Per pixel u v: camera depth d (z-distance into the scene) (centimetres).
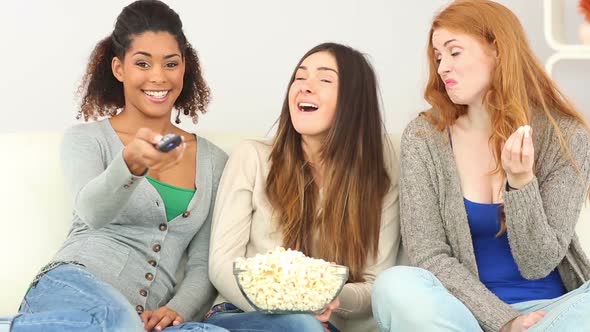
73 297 198
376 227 234
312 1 366
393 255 236
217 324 217
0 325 200
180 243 232
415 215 228
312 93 234
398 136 249
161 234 228
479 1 230
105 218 203
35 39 361
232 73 367
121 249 222
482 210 225
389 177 240
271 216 233
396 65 368
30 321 190
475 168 230
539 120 231
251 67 367
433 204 230
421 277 210
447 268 220
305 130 234
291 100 236
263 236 233
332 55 237
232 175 237
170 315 218
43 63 362
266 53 367
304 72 236
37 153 240
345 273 198
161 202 227
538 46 369
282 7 366
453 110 235
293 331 203
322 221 233
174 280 231
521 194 211
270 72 367
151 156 188
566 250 220
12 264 233
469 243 224
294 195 234
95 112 258
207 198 237
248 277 197
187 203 233
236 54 366
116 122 240
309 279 195
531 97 231
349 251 231
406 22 367
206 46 366
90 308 190
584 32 324
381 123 243
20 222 235
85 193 201
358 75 238
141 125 239
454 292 217
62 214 236
